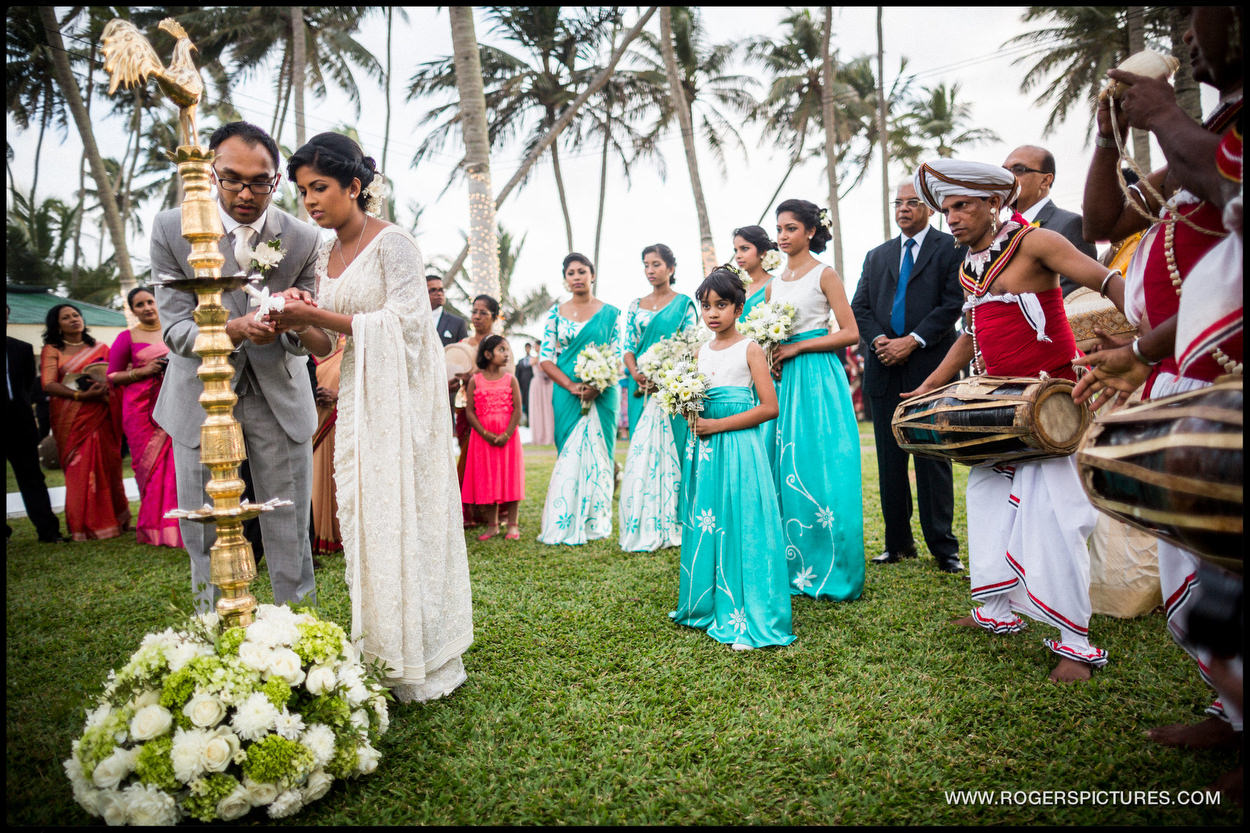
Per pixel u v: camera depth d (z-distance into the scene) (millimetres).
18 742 2430
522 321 30438
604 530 5602
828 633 3312
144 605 3994
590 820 1961
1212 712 2312
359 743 2137
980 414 2789
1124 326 3242
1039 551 2826
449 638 2732
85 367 6094
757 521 3262
